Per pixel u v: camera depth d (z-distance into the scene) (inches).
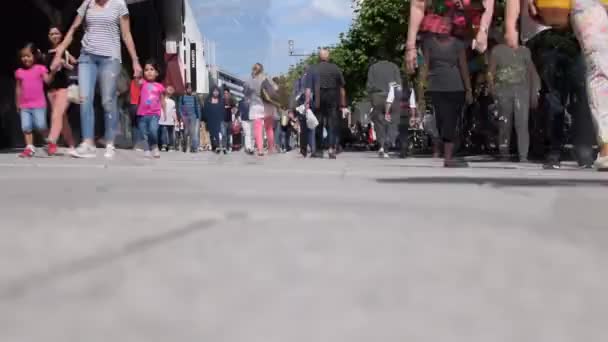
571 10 262.5
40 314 55.0
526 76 389.7
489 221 110.4
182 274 68.1
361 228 97.8
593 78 261.1
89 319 53.7
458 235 93.9
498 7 578.2
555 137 358.9
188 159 448.5
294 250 80.5
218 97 762.8
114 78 359.3
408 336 50.4
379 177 238.5
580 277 72.4
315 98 558.3
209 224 101.3
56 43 430.6
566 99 358.6
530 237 95.2
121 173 249.1
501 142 416.5
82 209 122.0
